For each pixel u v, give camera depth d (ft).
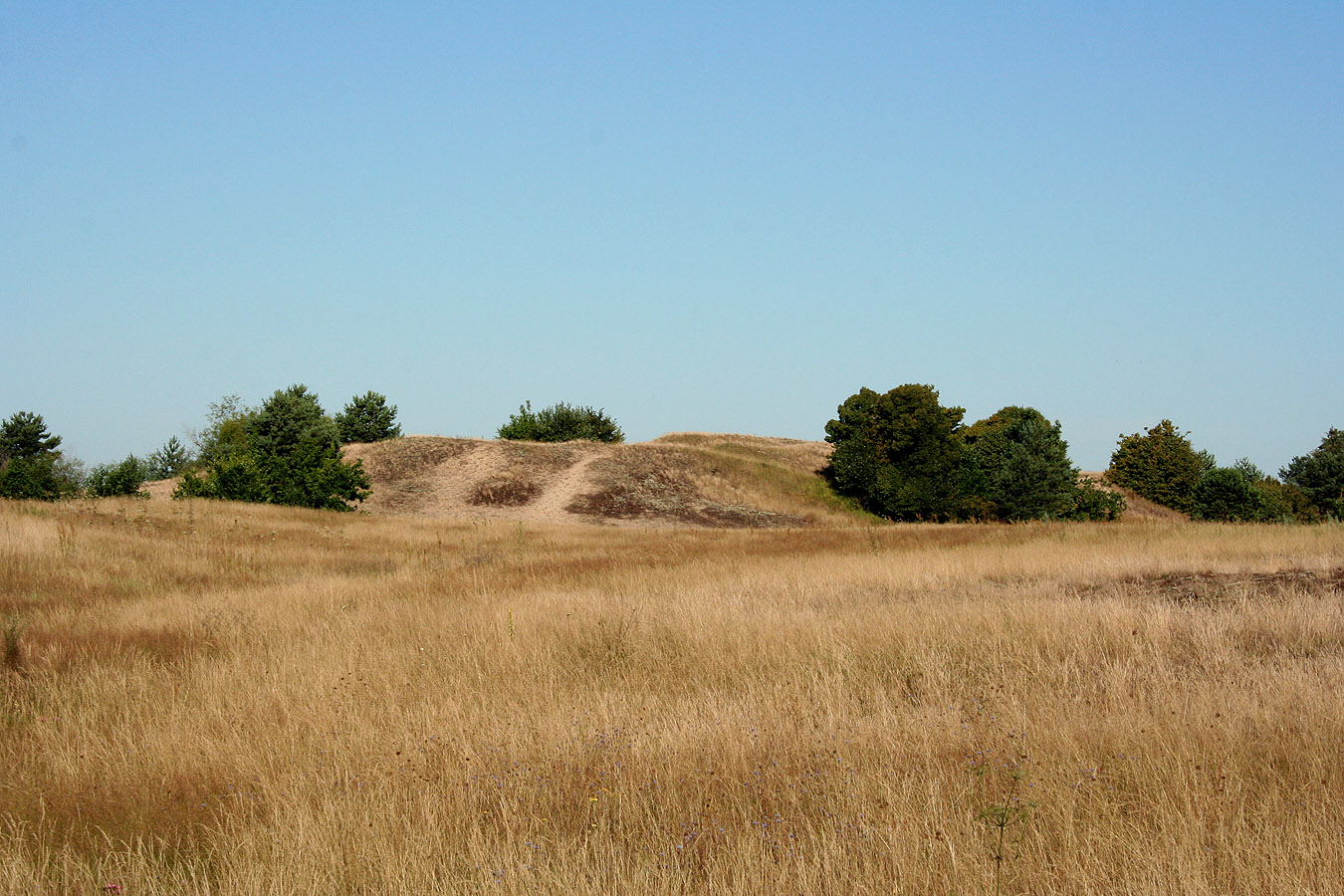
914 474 193.67
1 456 200.03
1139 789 19.52
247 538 94.43
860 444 201.67
